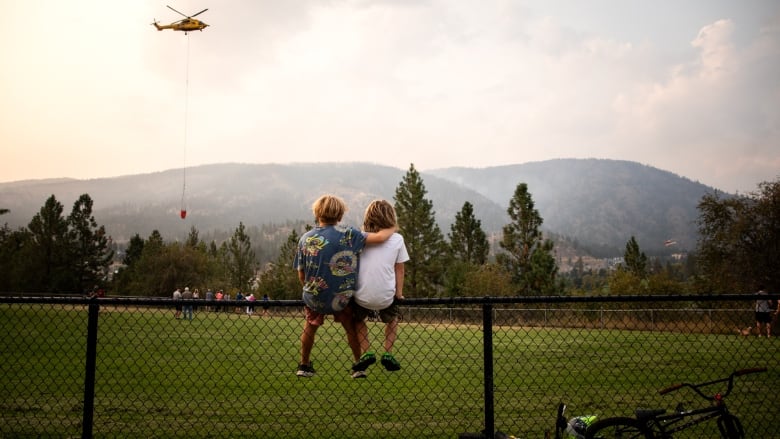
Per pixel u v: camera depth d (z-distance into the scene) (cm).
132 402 789
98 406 761
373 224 510
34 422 668
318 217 502
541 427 676
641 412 479
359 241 485
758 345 1427
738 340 1498
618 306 2238
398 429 662
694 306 2267
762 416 734
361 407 780
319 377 1023
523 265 4794
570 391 898
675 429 478
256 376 1017
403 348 1322
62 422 669
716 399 484
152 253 7188
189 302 421
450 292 4675
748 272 3203
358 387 930
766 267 3158
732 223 3284
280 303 468
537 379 995
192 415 717
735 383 966
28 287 6644
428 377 1028
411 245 5338
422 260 5341
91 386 456
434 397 853
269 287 6088
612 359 1157
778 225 3122
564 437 617
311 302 473
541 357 1177
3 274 6519
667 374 1035
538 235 4850
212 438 613
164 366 1105
